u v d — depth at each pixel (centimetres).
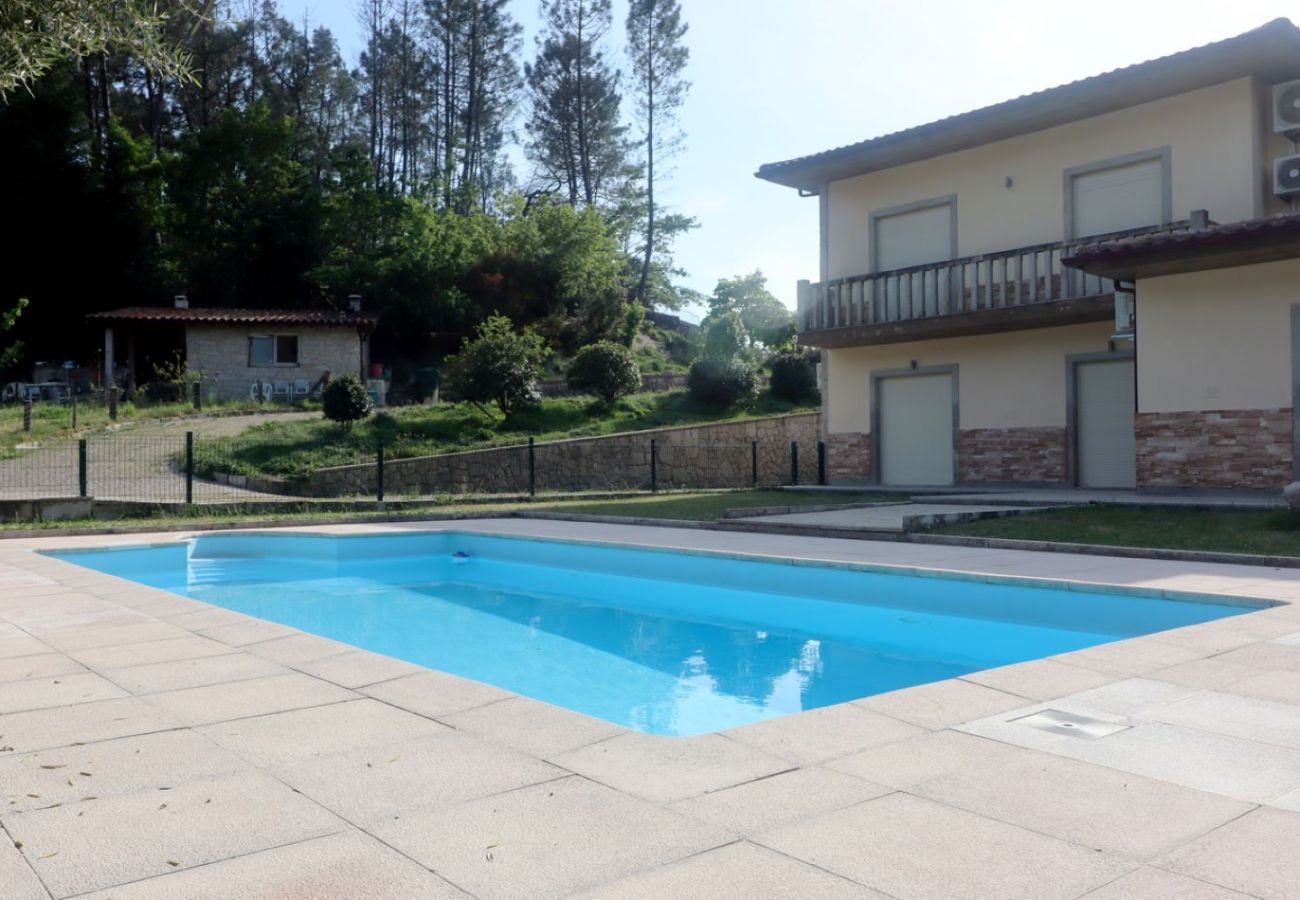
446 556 1272
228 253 3975
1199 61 1309
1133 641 520
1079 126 1541
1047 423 1599
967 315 1578
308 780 306
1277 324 1203
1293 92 1320
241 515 1562
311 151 4931
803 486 1916
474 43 5194
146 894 224
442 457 1972
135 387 2944
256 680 450
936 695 412
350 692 425
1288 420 1194
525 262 3781
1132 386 1509
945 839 256
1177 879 231
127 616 639
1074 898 221
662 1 4638
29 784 303
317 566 1216
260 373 3019
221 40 4747
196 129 4781
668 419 2484
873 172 1819
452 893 225
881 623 789
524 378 2355
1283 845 251
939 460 1758
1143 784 299
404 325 3575
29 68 537
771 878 232
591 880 232
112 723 375
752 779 305
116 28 550
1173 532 974
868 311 1803
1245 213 1373
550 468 2109
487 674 629
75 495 1568
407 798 289
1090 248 1227
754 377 2633
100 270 3659
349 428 2175
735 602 923
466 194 4988
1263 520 1001
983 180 1661
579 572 1105
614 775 310
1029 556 908
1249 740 344
